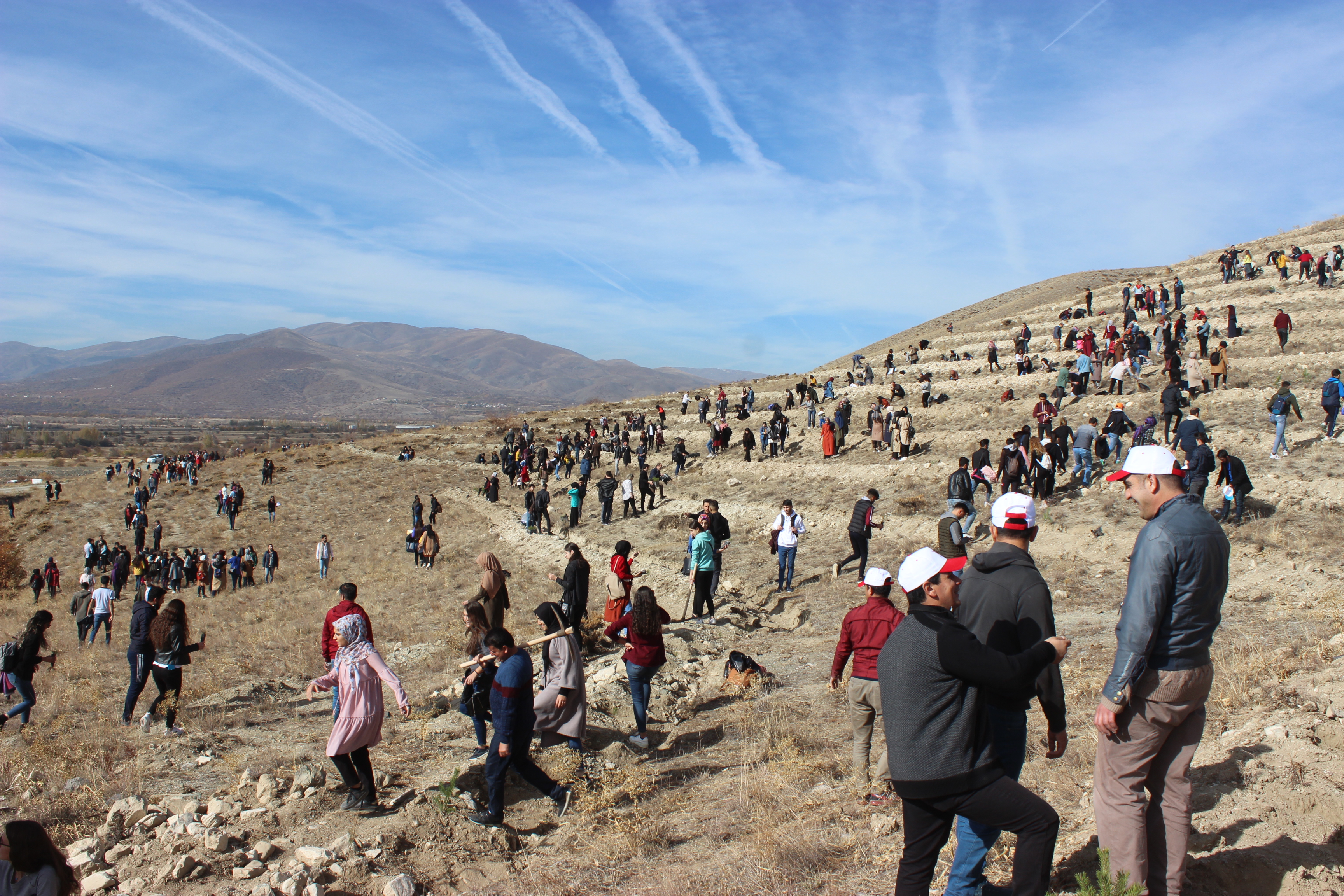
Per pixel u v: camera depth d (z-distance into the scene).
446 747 8.23
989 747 3.25
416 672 14.77
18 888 4.10
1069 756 5.79
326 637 7.45
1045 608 3.55
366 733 6.12
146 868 5.41
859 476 26.95
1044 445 20.34
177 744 8.86
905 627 3.44
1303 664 6.67
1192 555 3.12
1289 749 4.56
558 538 29.19
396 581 27.09
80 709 11.56
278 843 5.74
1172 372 24.38
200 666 15.87
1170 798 3.38
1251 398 23.33
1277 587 12.30
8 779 7.57
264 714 11.18
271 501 38.84
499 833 5.87
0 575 33.53
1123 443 22.11
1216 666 7.38
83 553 37.25
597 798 6.46
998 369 37.03
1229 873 3.59
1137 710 3.30
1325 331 28.31
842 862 4.71
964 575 3.79
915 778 3.26
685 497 30.36
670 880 4.86
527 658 6.25
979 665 3.10
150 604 9.98
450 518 36.38
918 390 37.09
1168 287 41.97
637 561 23.56
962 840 3.66
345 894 5.02
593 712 8.95
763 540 23.55
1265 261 41.72
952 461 25.61
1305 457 18.02
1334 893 3.26
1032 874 3.12
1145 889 3.19
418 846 5.67
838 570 18.11
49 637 21.39
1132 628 3.18
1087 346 29.69
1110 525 17.25
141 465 77.31
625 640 8.46
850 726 7.89
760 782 6.40
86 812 6.66
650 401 57.78
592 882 5.05
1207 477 15.42
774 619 15.12
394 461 48.78
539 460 39.91
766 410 42.62
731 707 9.15
